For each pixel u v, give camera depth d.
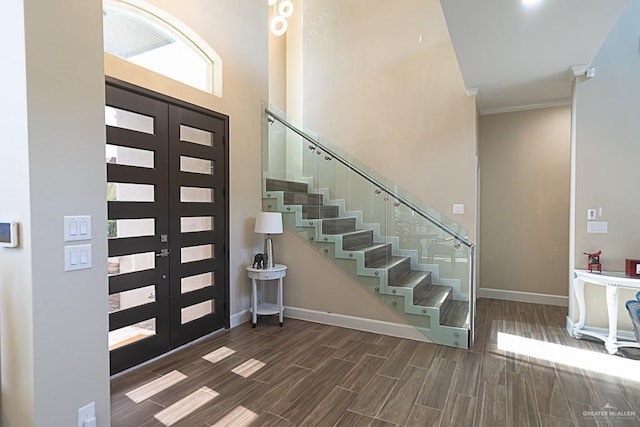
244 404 2.39
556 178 4.82
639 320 2.46
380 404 2.39
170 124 3.25
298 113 6.22
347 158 4.92
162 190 3.17
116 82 2.76
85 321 1.74
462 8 2.56
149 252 3.07
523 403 2.39
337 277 4.07
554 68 3.61
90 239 1.76
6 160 1.58
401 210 4.19
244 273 4.23
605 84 3.51
